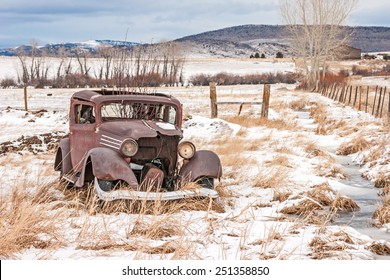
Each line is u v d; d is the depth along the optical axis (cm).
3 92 5859
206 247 699
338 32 6625
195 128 2277
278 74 9169
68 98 4753
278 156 1458
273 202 1014
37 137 1888
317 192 1035
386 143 1619
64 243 701
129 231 751
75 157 1073
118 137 943
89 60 11781
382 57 15675
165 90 5959
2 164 1405
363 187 1211
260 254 671
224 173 1248
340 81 6275
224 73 9650
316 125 2584
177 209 888
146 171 935
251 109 3425
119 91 1118
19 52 10381
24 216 730
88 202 906
